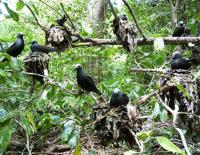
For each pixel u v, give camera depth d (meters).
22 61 3.57
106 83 4.64
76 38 3.78
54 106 4.93
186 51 4.91
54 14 7.18
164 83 3.20
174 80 3.04
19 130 5.41
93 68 7.51
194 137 4.45
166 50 5.36
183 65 3.30
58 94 4.71
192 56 4.00
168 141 1.96
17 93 4.35
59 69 6.12
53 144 5.59
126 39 3.62
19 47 3.67
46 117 4.42
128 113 2.77
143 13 8.05
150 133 2.34
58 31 3.58
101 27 7.42
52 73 6.04
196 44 4.01
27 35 6.29
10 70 3.15
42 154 5.38
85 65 7.54
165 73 3.27
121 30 3.62
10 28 6.44
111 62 7.44
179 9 7.00
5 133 2.51
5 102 4.23
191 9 6.36
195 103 3.13
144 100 3.11
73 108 4.91
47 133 5.43
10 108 4.23
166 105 2.97
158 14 7.71
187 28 4.75
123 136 2.79
